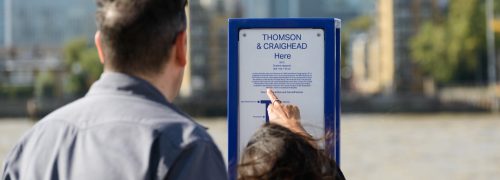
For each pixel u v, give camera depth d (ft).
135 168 7.93
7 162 8.80
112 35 8.68
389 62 349.41
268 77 15.46
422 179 95.25
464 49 305.53
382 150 142.92
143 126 8.17
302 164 9.30
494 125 212.84
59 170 8.27
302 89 15.46
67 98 318.04
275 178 9.26
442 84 314.76
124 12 8.64
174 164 7.91
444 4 340.80
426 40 318.04
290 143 9.45
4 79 356.59
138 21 8.63
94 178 7.98
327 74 15.43
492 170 104.73
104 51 8.81
